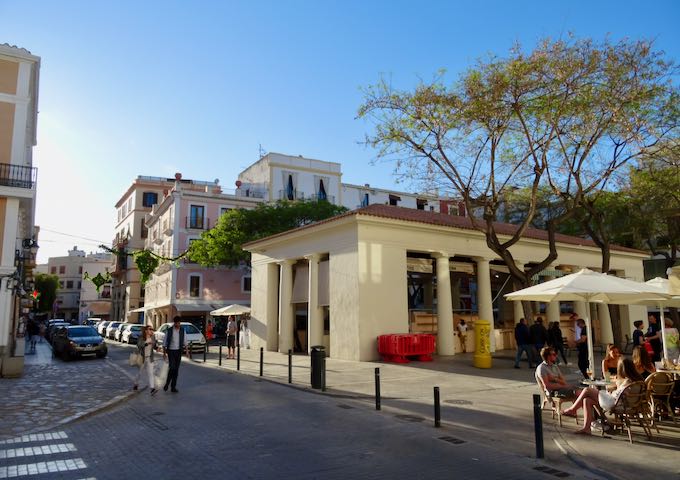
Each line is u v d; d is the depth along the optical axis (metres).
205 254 35.66
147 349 12.18
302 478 5.69
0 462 6.44
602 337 28.02
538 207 25.11
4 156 17.23
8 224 16.92
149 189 56.34
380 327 19.02
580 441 7.35
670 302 11.40
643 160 18.84
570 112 15.99
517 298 10.77
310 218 35.31
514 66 15.08
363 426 8.37
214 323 40.97
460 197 19.72
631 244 32.94
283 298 23.61
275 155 47.72
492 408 9.85
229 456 6.58
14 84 17.78
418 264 21.95
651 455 6.59
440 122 16.39
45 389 12.77
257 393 12.04
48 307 79.38
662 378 7.69
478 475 5.85
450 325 20.75
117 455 6.72
